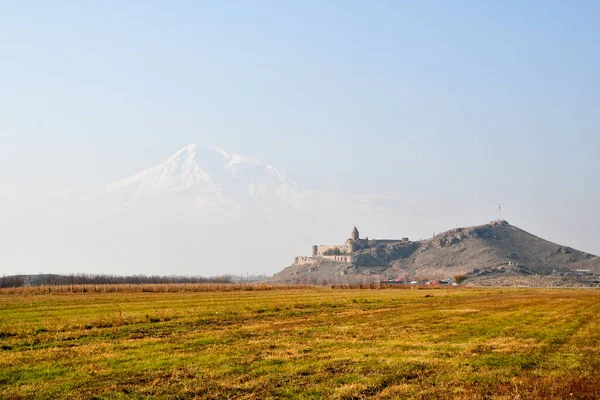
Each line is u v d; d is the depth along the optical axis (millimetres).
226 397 21938
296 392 22594
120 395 22109
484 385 24094
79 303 77938
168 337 38156
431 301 85062
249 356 30406
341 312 60562
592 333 42219
